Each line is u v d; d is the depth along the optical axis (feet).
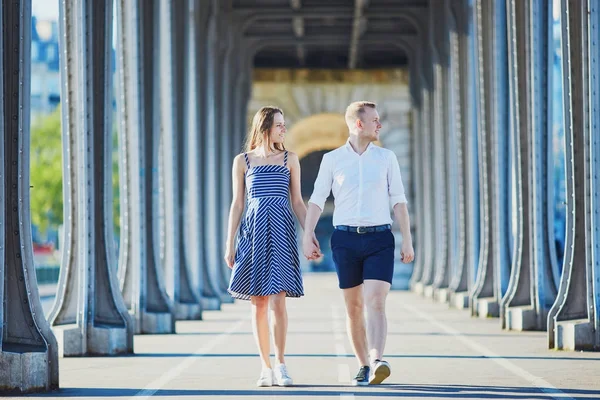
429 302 138.31
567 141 60.18
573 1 58.90
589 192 57.98
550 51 74.02
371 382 41.01
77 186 62.49
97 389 43.60
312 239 42.24
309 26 200.13
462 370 49.47
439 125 146.72
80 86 61.41
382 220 41.27
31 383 42.60
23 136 44.37
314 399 38.50
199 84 130.52
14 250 44.47
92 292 61.62
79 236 62.03
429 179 170.09
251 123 43.83
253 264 42.63
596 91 56.85
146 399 39.70
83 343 60.70
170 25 97.45
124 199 81.66
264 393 40.75
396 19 192.24
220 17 157.69
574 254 60.23
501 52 89.86
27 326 44.16
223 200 157.48
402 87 229.04
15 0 44.37
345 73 230.68
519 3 77.15
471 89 115.75
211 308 122.72
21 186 44.39
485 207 97.25
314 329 84.07
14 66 44.57
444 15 152.15
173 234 97.81
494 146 90.79
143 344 69.26
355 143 41.88
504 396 39.19
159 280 81.71
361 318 42.80
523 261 78.84
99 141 63.62
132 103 80.69
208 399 39.24
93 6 63.21
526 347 62.18
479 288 97.81
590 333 58.85
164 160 98.02
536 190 75.51
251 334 79.30
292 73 231.09
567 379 45.14
